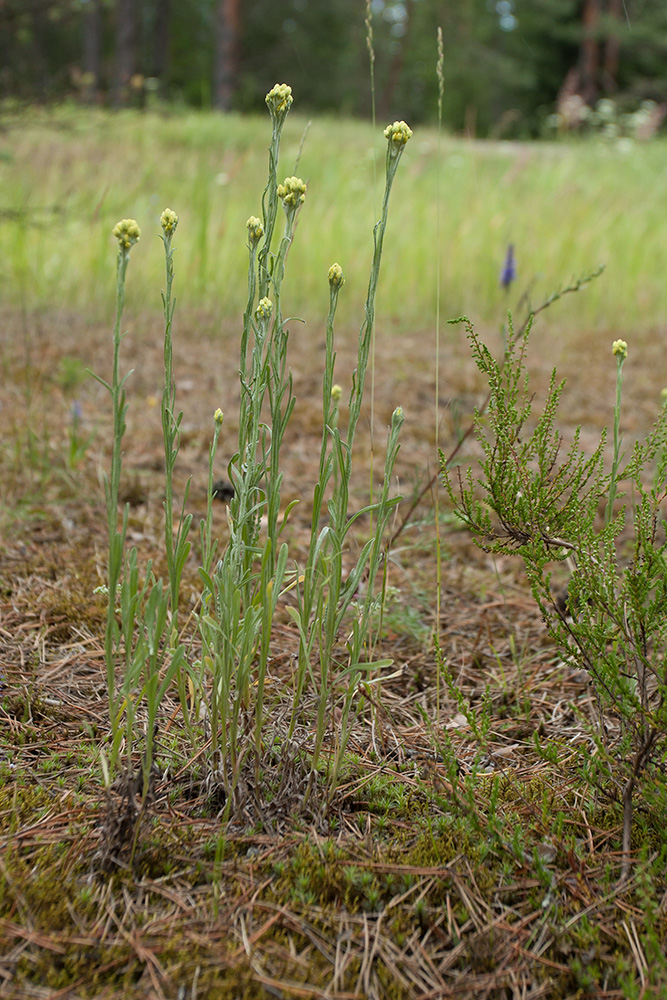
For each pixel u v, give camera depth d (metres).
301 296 5.94
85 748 1.64
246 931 1.24
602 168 9.66
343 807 1.54
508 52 23.92
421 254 6.40
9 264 5.42
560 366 5.06
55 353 4.42
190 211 6.49
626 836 1.42
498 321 5.95
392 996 1.15
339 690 1.90
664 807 1.33
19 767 1.59
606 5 19.83
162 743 1.66
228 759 1.53
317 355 4.98
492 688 2.03
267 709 1.78
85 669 1.96
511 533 1.64
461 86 23.41
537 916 1.29
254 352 1.33
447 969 1.21
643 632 1.43
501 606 2.44
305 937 1.24
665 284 6.71
